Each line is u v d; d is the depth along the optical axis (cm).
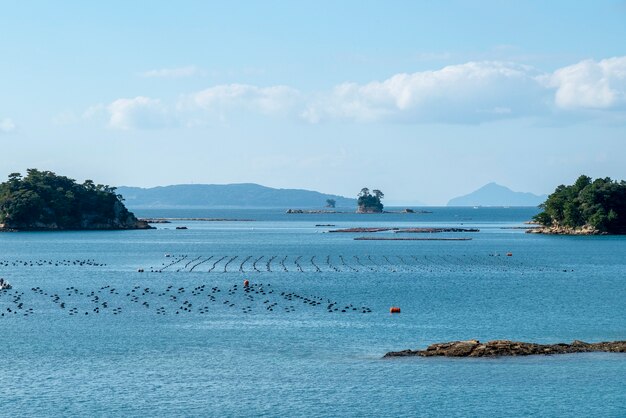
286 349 9344
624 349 8881
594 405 7181
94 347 9481
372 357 8862
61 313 12025
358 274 18550
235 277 17775
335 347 9438
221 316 11750
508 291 15038
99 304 13012
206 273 18725
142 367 8525
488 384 7738
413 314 11969
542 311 12300
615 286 15950
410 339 9925
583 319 11494
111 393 7581
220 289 15200
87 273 18575
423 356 8781
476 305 12975
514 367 8288
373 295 14375
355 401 7312
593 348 8931
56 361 8800
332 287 15750
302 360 8769
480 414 6975
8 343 9712
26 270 19300
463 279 17375
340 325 10944
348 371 8256
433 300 13650
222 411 7069
